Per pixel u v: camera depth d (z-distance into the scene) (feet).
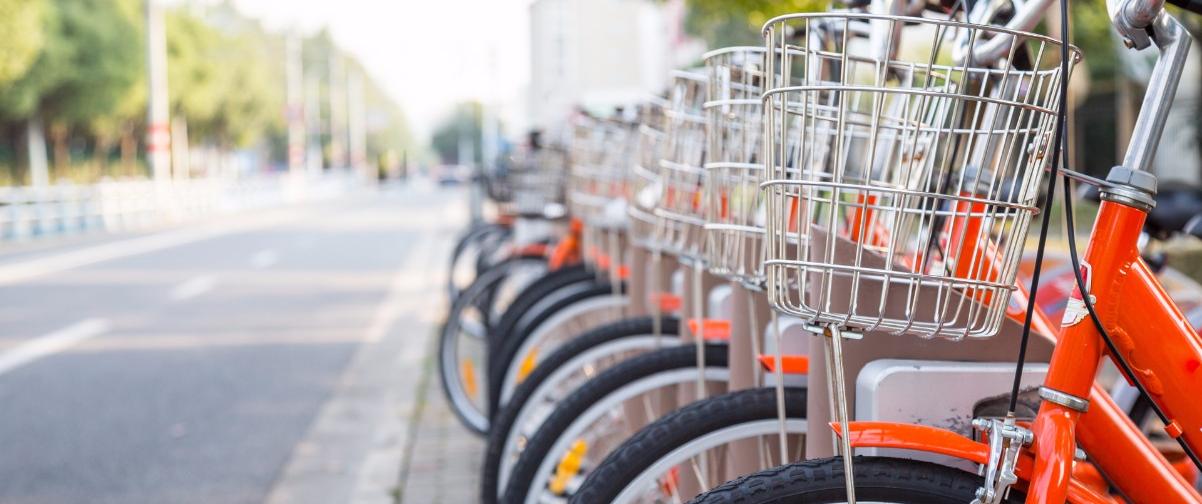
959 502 4.63
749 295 7.17
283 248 58.49
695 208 7.71
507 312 13.66
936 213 4.56
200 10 175.42
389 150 439.63
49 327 28.48
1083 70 16.07
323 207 129.80
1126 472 5.02
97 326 28.60
